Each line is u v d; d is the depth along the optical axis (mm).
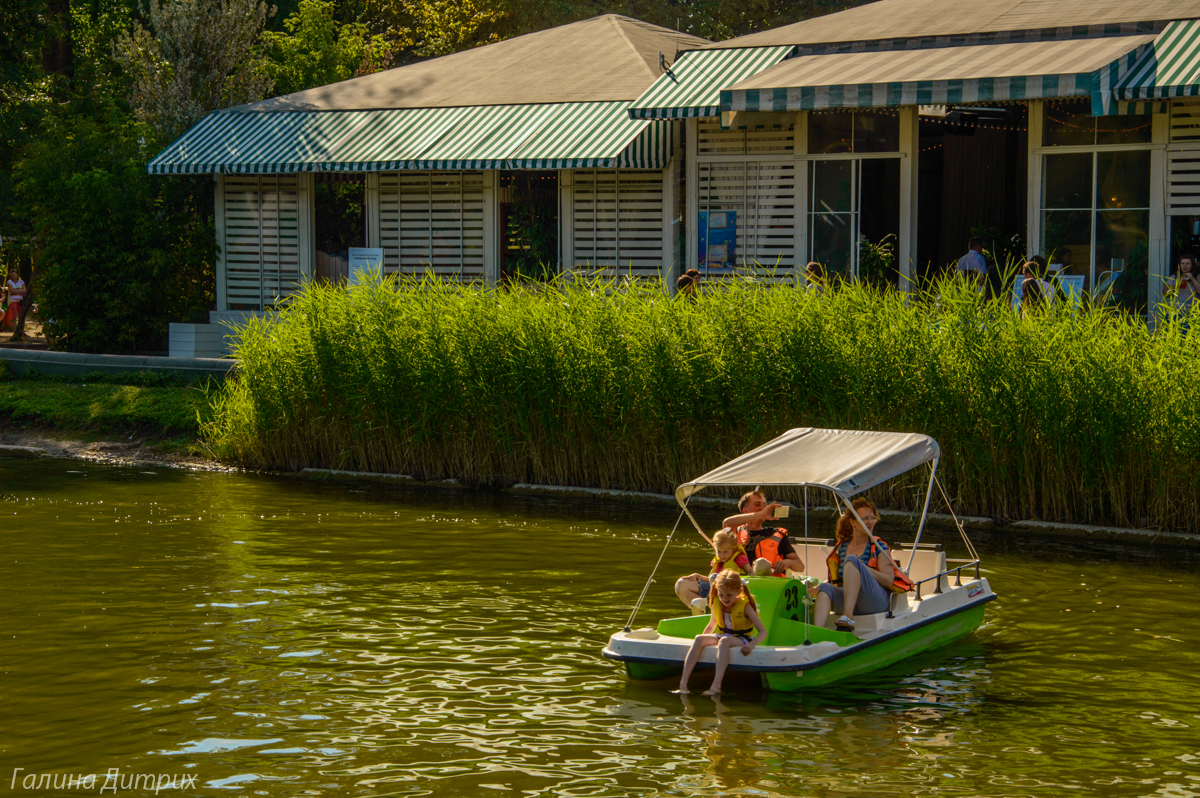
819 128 36156
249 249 45938
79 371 40938
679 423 29141
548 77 43969
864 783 12953
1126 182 32562
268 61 59625
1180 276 30578
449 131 41719
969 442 26328
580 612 19750
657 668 16625
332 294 34281
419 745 14031
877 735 14398
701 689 16047
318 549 24156
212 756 13703
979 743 14148
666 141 39094
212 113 46688
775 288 29141
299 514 27688
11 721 14773
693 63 38031
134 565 22734
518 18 74688
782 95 33375
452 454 32062
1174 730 14586
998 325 26344
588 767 13375
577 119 40188
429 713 15086
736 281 29547
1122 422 24984
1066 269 33500
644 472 30000
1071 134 33250
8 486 30844
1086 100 32906
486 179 42406
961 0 38719
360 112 44438
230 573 22172
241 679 16344
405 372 32219
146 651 17531
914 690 16062
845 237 36062
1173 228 32031
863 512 18000
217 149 44375
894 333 27078
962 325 26547
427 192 43312
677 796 12617
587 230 40938
